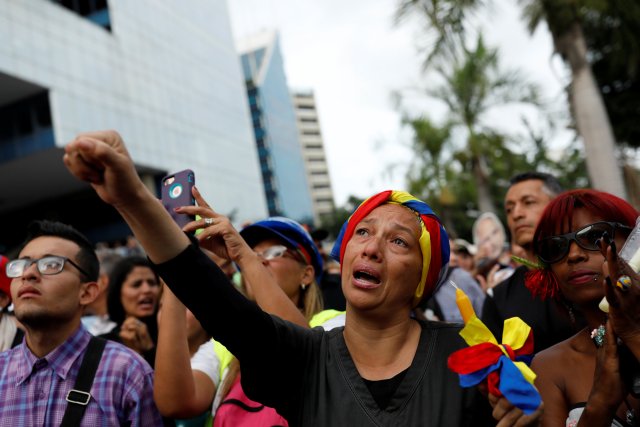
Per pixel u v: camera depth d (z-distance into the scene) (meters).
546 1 8.23
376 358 1.64
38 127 28.25
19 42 26.69
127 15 34.97
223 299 1.47
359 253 1.66
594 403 1.53
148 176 35.34
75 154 1.19
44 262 2.34
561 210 1.93
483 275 5.19
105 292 4.40
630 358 1.51
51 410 2.26
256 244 2.74
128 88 33.44
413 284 1.67
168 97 37.25
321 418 1.56
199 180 38.69
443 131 16.83
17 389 2.30
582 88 8.42
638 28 8.92
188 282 1.44
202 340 3.01
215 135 42.03
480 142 16.09
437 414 1.49
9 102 28.55
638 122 11.74
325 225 63.66
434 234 1.69
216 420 2.15
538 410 1.25
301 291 2.76
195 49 42.16
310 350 1.69
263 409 2.12
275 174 80.19
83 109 29.64
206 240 2.16
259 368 1.57
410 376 1.57
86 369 2.32
